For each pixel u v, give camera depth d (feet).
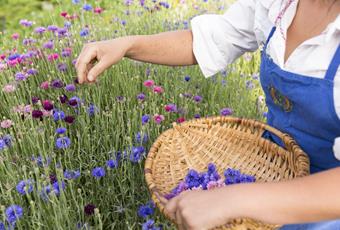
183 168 4.46
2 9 13.28
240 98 8.34
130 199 6.19
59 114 6.54
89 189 6.29
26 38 8.92
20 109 6.56
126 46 4.86
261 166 4.38
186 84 8.11
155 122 6.76
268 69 4.04
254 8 4.72
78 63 4.81
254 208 2.85
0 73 7.85
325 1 3.67
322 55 3.58
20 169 6.11
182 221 2.98
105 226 6.11
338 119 3.59
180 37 5.09
